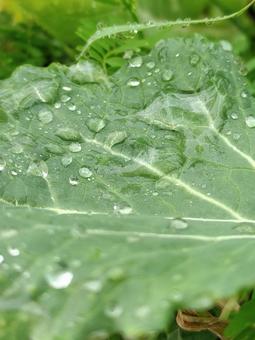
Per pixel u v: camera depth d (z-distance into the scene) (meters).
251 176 0.32
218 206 0.31
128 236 0.27
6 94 0.36
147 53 0.41
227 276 0.23
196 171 0.33
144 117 0.36
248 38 0.52
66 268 0.25
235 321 0.29
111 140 0.34
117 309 0.23
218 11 0.55
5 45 0.49
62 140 0.34
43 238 0.27
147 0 0.56
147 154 0.34
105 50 0.41
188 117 0.35
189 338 0.33
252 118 0.35
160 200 0.32
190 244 0.26
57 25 0.48
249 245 0.26
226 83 0.37
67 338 0.23
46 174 0.33
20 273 0.25
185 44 0.38
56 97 0.36
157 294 0.23
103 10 0.46
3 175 0.32
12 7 0.49
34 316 0.24
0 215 0.28
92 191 0.32
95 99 0.36
